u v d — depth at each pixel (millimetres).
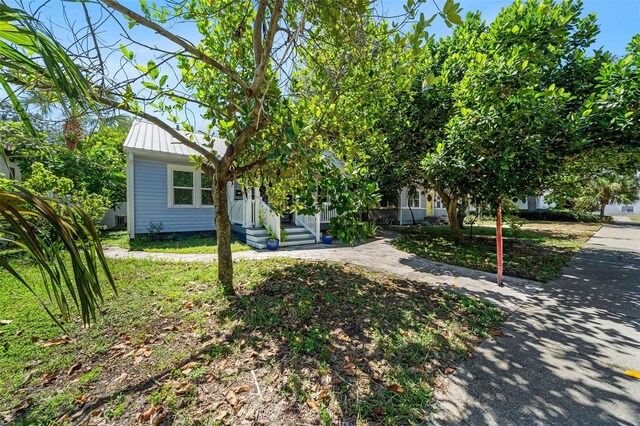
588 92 5051
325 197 3441
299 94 3611
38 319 2939
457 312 3256
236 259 5789
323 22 2430
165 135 9828
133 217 8312
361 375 2076
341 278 4527
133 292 3729
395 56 3432
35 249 1105
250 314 3070
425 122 6766
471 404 1780
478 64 4492
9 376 2041
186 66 3361
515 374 2098
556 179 6398
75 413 1713
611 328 2900
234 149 3391
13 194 1068
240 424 1629
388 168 7707
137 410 1732
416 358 2295
